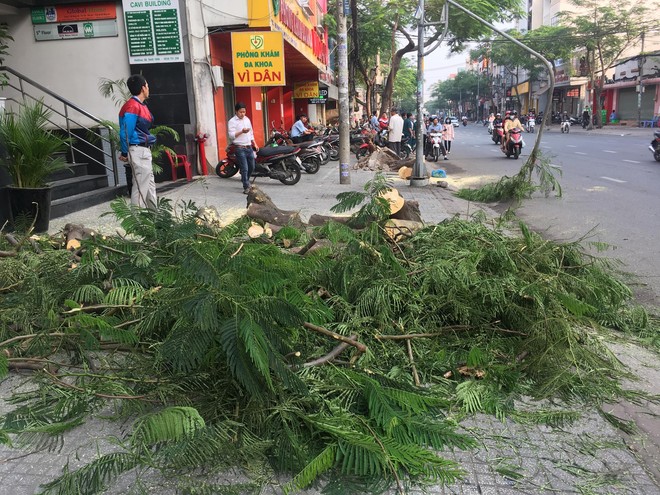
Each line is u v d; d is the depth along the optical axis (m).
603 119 50.22
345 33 12.36
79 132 11.06
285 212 5.54
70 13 12.43
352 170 16.44
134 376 3.15
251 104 18.11
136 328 3.31
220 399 2.86
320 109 37.97
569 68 59.03
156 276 3.19
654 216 8.79
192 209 4.63
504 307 3.86
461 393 3.11
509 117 20.16
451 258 4.15
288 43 15.54
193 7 12.81
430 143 19.92
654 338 4.13
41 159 6.90
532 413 3.06
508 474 2.56
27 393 3.17
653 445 2.81
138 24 12.38
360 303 3.78
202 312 2.59
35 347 3.29
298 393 2.73
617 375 3.51
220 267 3.03
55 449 2.73
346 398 2.96
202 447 2.44
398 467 2.55
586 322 4.13
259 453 2.58
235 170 13.00
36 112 7.06
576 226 8.20
